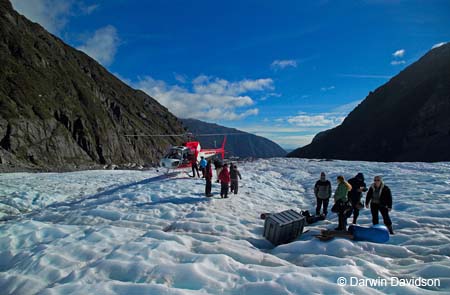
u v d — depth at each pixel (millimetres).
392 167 22922
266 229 7410
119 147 59062
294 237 7352
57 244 6715
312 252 6137
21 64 49406
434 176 15734
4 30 51969
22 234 7613
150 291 4273
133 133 72688
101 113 59875
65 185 17281
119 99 88812
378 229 6527
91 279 4898
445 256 5543
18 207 12664
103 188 16391
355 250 6023
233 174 12477
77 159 44625
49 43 71000
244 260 5766
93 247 6453
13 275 5293
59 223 9180
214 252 6125
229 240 7055
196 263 5219
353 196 7559
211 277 4816
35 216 10305
